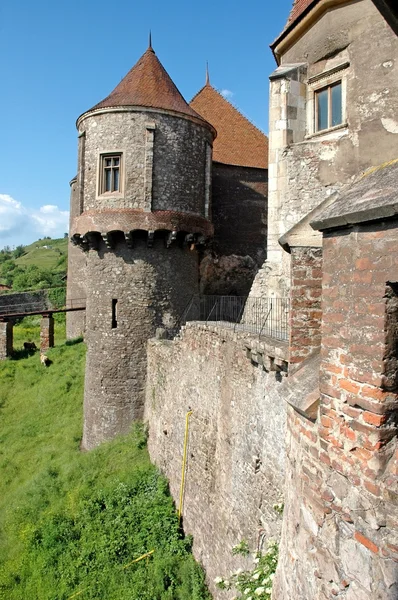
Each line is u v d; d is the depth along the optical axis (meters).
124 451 14.91
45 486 14.13
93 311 16.16
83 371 21.80
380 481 2.97
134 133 15.01
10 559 11.79
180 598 9.67
